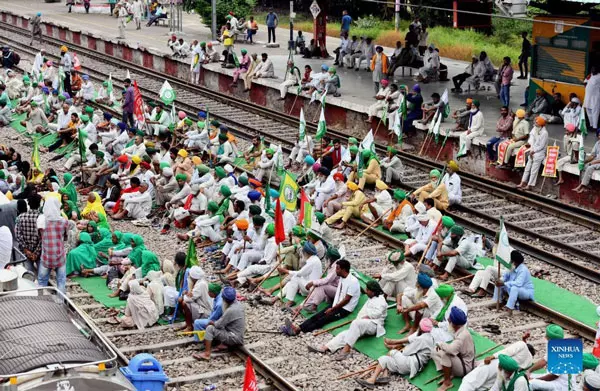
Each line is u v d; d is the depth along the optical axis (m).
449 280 18.00
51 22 54.41
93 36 49.41
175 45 41.78
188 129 29.38
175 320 16.77
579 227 21.75
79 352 11.30
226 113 34.66
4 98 33.34
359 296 16.58
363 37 39.12
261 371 14.80
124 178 24.12
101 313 17.02
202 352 15.38
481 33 48.69
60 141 29.38
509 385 12.69
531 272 18.89
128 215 22.88
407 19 54.34
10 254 15.76
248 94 36.50
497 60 41.16
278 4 61.44
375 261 19.50
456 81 33.88
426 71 36.03
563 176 23.58
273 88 34.91
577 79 28.25
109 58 46.47
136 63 45.28
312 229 17.98
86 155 26.86
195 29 53.50
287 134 31.31
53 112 32.38
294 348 15.63
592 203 22.83
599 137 23.09
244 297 17.80
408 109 28.66
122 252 18.36
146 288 16.92
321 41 42.38
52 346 11.34
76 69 37.03
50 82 36.72
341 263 16.41
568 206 22.94
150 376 12.70
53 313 12.43
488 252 19.84
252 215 19.05
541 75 29.52
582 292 18.00
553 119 28.70
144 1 57.31
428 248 18.52
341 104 31.39
